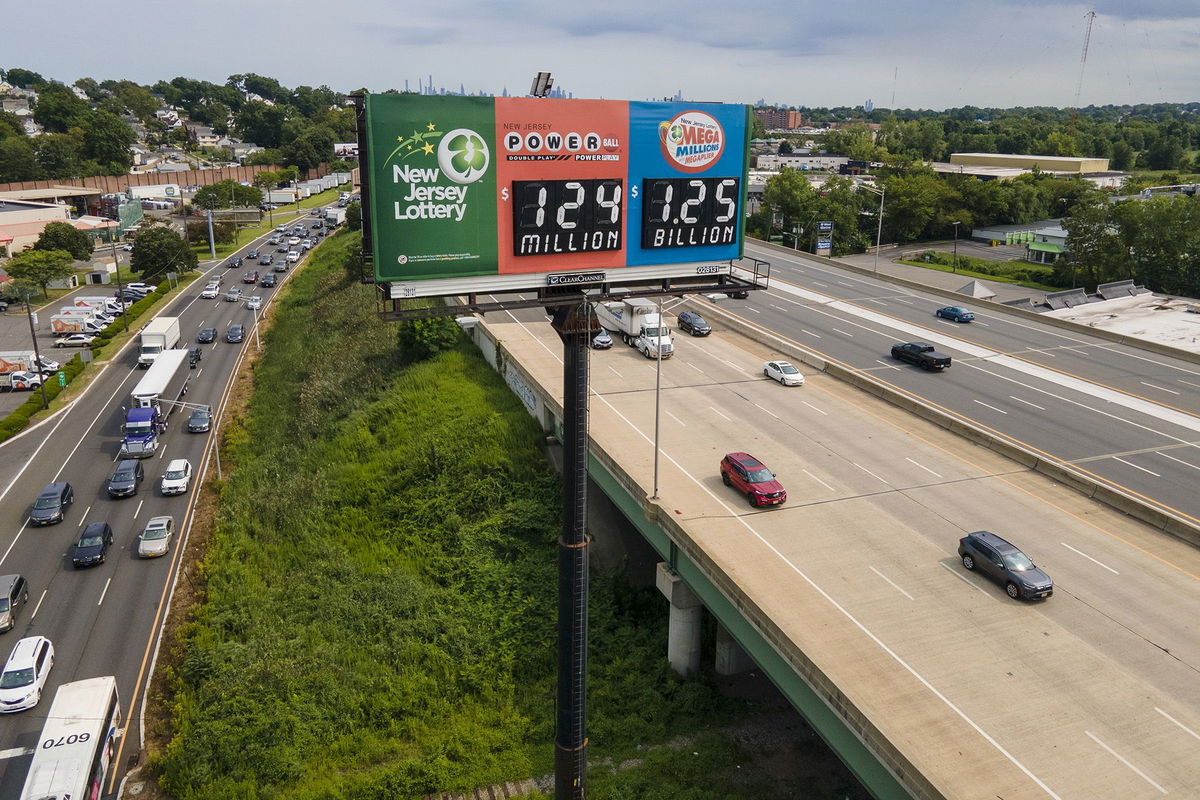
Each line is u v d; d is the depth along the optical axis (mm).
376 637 39250
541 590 41812
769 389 54812
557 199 25297
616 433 46031
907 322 73312
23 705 35156
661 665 37312
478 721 35000
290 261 135000
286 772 31688
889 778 22859
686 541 33969
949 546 34438
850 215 144500
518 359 57500
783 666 27734
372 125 22750
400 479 51594
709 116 26938
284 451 61688
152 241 121500
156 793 31516
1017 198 157625
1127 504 37594
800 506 37812
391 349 69062
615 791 29953
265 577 45500
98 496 56406
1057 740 23312
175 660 38812
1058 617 29375
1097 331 69250
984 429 48500
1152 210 109125
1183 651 27531
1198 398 54156
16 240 131875
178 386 74750
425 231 23891
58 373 76812
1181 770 22250
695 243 27797
